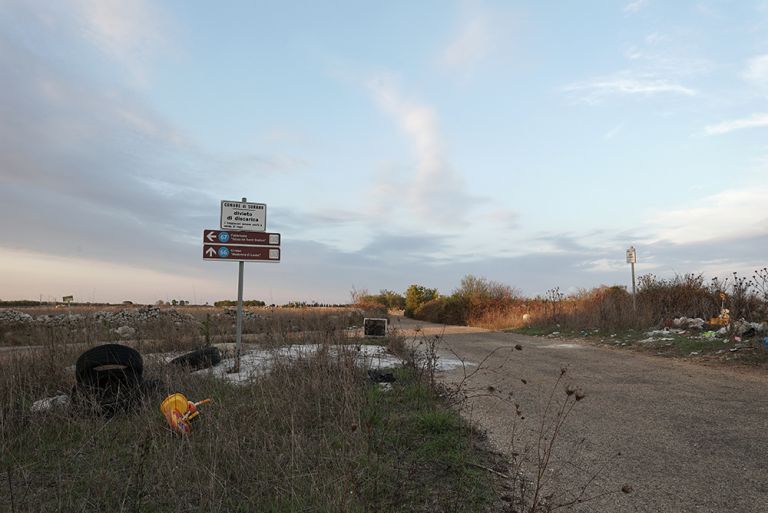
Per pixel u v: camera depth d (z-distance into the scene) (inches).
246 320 929.5
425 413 243.1
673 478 179.5
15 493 166.2
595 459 199.0
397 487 159.9
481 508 151.1
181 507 153.5
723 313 625.9
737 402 298.7
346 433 202.2
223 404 255.0
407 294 2203.5
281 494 155.1
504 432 235.1
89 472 181.3
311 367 298.8
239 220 441.7
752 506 156.3
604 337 681.6
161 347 487.2
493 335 853.8
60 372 319.6
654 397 315.0
